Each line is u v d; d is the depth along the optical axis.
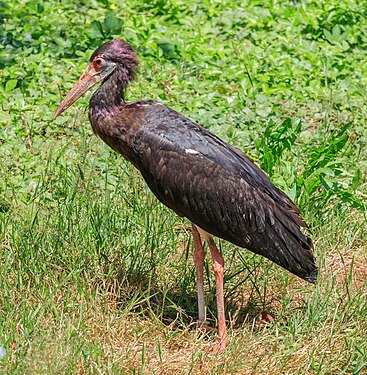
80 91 11.15
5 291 10.56
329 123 15.14
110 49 11.00
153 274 11.41
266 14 18.83
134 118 10.67
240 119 15.02
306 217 12.52
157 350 10.09
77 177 12.24
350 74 17.09
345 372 9.85
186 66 16.69
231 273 11.55
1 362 9.43
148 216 11.89
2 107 14.87
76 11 18.41
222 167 10.46
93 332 10.16
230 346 10.15
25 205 12.24
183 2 18.83
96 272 11.07
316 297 10.71
